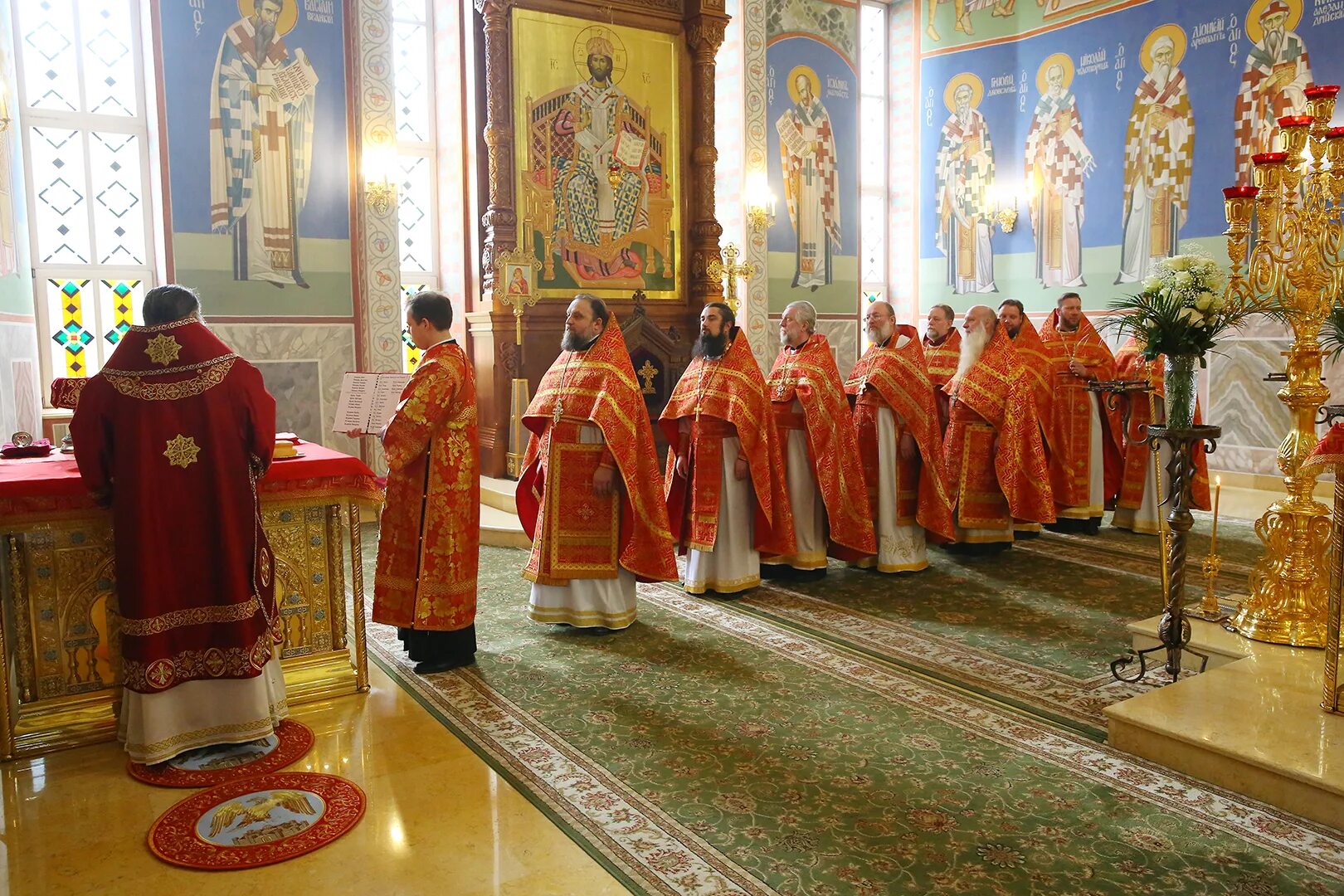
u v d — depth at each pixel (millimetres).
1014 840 2793
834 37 11945
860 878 2600
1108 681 4109
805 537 5844
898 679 4160
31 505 3352
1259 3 9219
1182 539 3887
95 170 7793
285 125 8047
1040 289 11297
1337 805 2834
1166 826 2859
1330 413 4039
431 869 2662
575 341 4785
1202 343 3777
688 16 9547
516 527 7203
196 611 3311
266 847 2768
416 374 4027
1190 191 9836
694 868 2658
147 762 3223
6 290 6332
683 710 3826
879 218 12867
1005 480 6383
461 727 3668
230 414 3279
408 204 9508
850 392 6309
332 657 4020
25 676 3475
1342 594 3266
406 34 9398
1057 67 10938
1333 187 3701
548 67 8875
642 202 9477
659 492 4773
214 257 7871
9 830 2896
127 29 7875
